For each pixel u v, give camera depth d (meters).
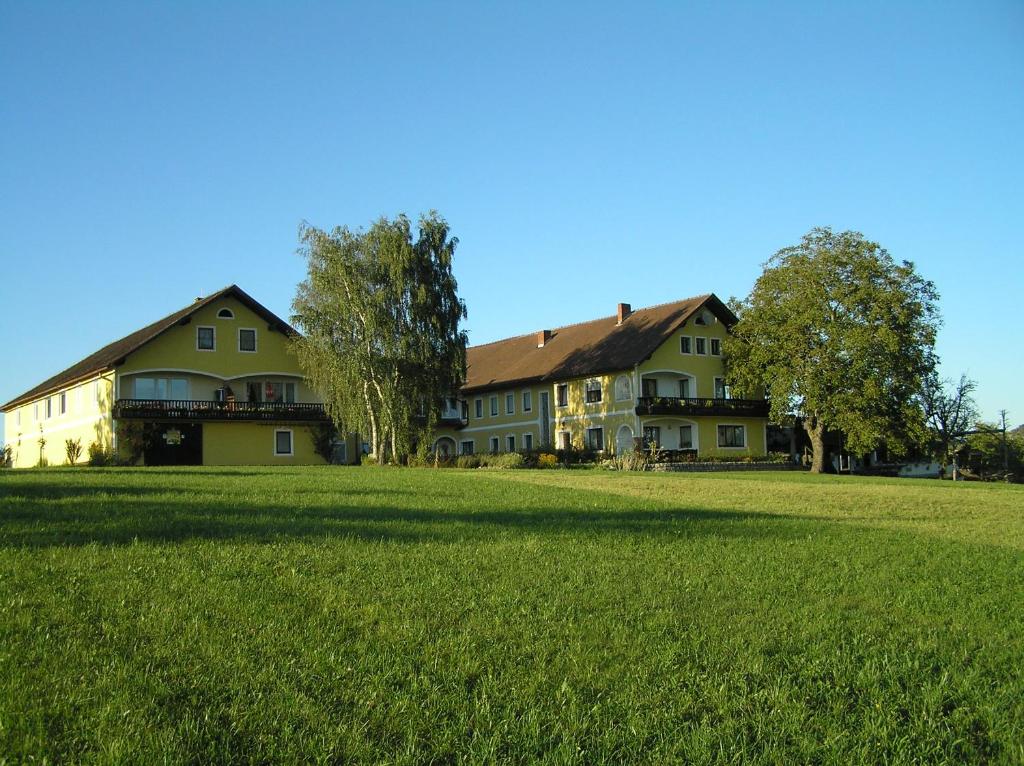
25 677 7.69
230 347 55.78
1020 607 12.57
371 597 11.03
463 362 52.91
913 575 14.49
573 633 10.02
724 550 15.92
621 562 14.21
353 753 6.88
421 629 9.77
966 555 16.72
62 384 59.66
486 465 51.56
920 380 57.19
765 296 59.16
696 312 63.66
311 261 50.41
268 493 22.09
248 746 6.90
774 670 9.27
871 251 56.69
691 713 8.09
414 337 50.25
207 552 13.20
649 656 9.41
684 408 62.31
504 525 17.64
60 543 13.54
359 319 50.31
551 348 72.88
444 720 7.54
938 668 9.77
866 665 9.48
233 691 7.79
